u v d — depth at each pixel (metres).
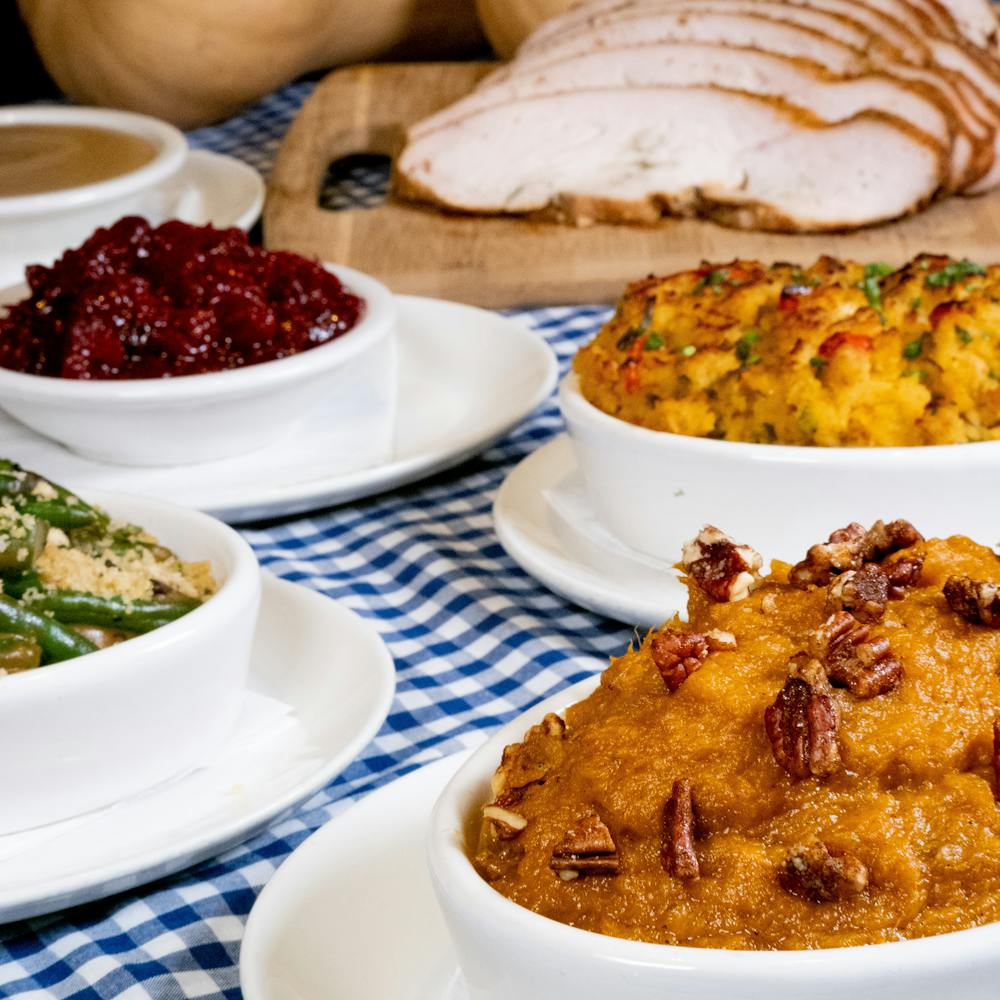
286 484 2.03
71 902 1.27
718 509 1.65
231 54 3.78
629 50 3.43
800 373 1.67
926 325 1.70
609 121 3.36
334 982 1.08
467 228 3.13
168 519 1.62
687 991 0.89
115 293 2.11
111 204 2.84
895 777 0.98
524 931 0.93
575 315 2.81
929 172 3.14
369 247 3.03
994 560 1.13
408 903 1.16
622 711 1.07
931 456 1.56
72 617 1.43
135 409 2.01
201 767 1.42
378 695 1.46
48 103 4.25
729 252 2.95
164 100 3.90
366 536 2.03
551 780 1.06
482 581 1.89
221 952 1.26
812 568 1.11
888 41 3.39
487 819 1.05
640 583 1.71
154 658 1.35
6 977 1.25
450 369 2.42
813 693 0.98
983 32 3.49
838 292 1.75
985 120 3.21
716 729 1.01
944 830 0.95
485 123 3.32
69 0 3.77
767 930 0.93
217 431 2.07
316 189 3.32
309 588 1.80
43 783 1.34
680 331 1.80
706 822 0.99
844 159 3.18
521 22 3.88
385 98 3.72
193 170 3.39
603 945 0.91
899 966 0.87
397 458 2.17
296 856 1.19
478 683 1.68
